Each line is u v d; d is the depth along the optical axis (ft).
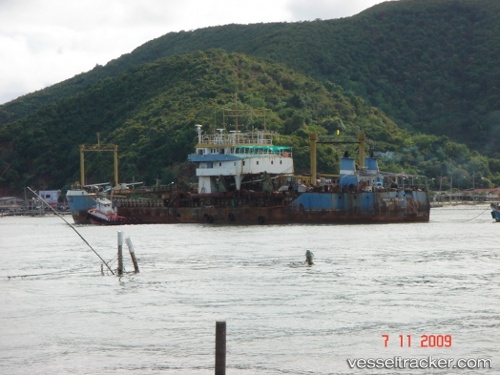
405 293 390.63
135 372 282.77
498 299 374.02
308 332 323.98
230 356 296.51
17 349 311.47
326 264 488.02
